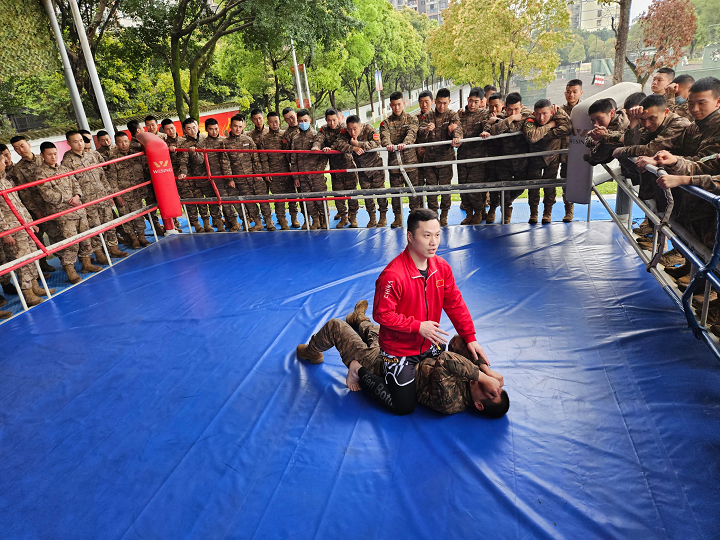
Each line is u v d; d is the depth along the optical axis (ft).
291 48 70.85
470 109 20.52
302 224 25.02
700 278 9.62
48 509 8.11
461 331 9.41
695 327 10.36
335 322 10.65
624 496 7.22
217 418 10.00
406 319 8.62
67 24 49.57
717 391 9.18
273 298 15.62
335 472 8.22
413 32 148.97
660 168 10.83
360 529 7.07
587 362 10.60
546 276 15.17
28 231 16.69
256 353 12.37
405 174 20.58
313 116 96.43
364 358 9.95
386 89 186.19
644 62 39.27
